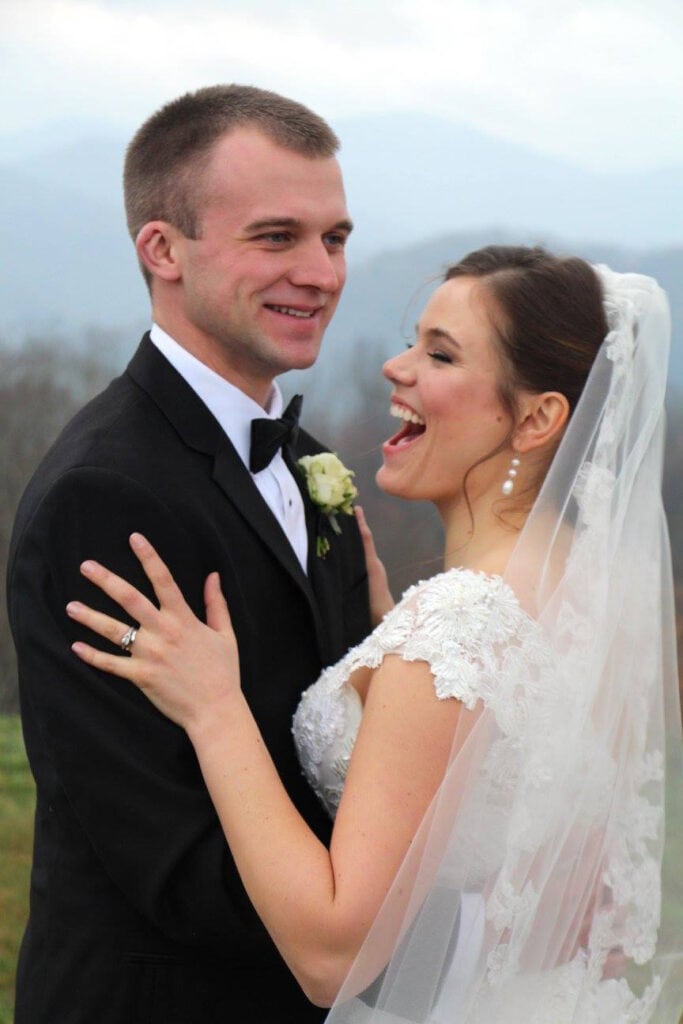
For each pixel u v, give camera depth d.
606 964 2.22
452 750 2.01
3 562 8.45
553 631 2.12
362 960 1.98
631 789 2.24
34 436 8.91
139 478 2.25
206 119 2.36
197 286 2.37
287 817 2.06
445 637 2.04
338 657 2.59
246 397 2.46
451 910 2.02
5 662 7.96
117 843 2.15
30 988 2.40
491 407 2.28
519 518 2.29
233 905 2.13
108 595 2.18
